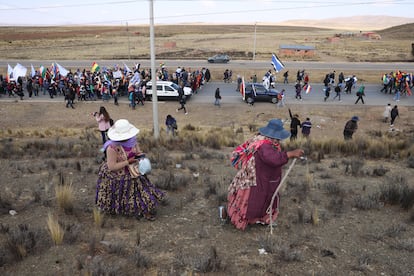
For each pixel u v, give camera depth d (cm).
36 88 3566
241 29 19088
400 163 956
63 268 371
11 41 10000
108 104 3272
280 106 3164
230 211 479
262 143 447
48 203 548
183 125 2536
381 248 434
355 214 537
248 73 4766
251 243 441
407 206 553
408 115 2898
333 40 9688
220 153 1098
